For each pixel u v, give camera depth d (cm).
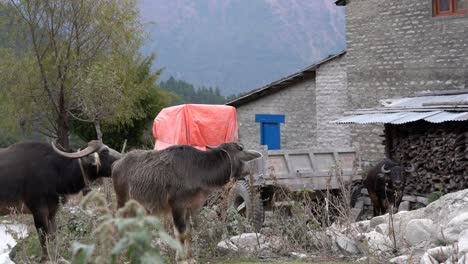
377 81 2183
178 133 1545
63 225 1080
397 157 1852
